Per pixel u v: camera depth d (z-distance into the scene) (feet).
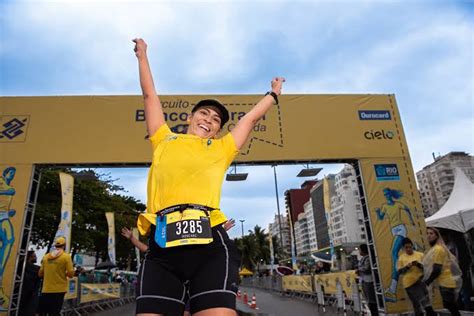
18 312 24.63
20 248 25.54
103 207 75.87
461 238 26.71
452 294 18.70
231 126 29.40
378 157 29.94
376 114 31.19
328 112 30.68
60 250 22.80
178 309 4.42
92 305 37.11
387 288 26.63
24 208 26.25
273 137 29.45
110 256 61.21
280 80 6.88
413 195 29.22
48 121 28.55
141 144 28.48
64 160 27.61
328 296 38.75
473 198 27.25
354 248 101.60
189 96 29.78
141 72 6.72
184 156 5.33
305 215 418.92
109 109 29.19
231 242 4.94
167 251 4.60
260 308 37.58
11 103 28.84
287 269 79.92
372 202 28.76
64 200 33.65
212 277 4.44
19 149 27.63
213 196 5.16
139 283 4.49
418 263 21.44
